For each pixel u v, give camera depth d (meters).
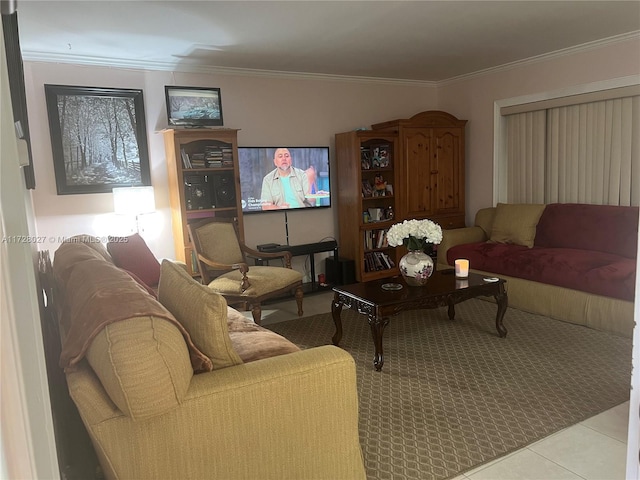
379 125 5.65
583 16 3.64
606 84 4.41
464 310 4.35
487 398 2.65
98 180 4.35
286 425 1.63
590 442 2.19
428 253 5.73
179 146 4.33
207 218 4.46
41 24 3.32
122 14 3.18
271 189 5.20
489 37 4.12
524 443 2.20
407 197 5.52
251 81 5.04
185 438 1.48
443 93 6.16
